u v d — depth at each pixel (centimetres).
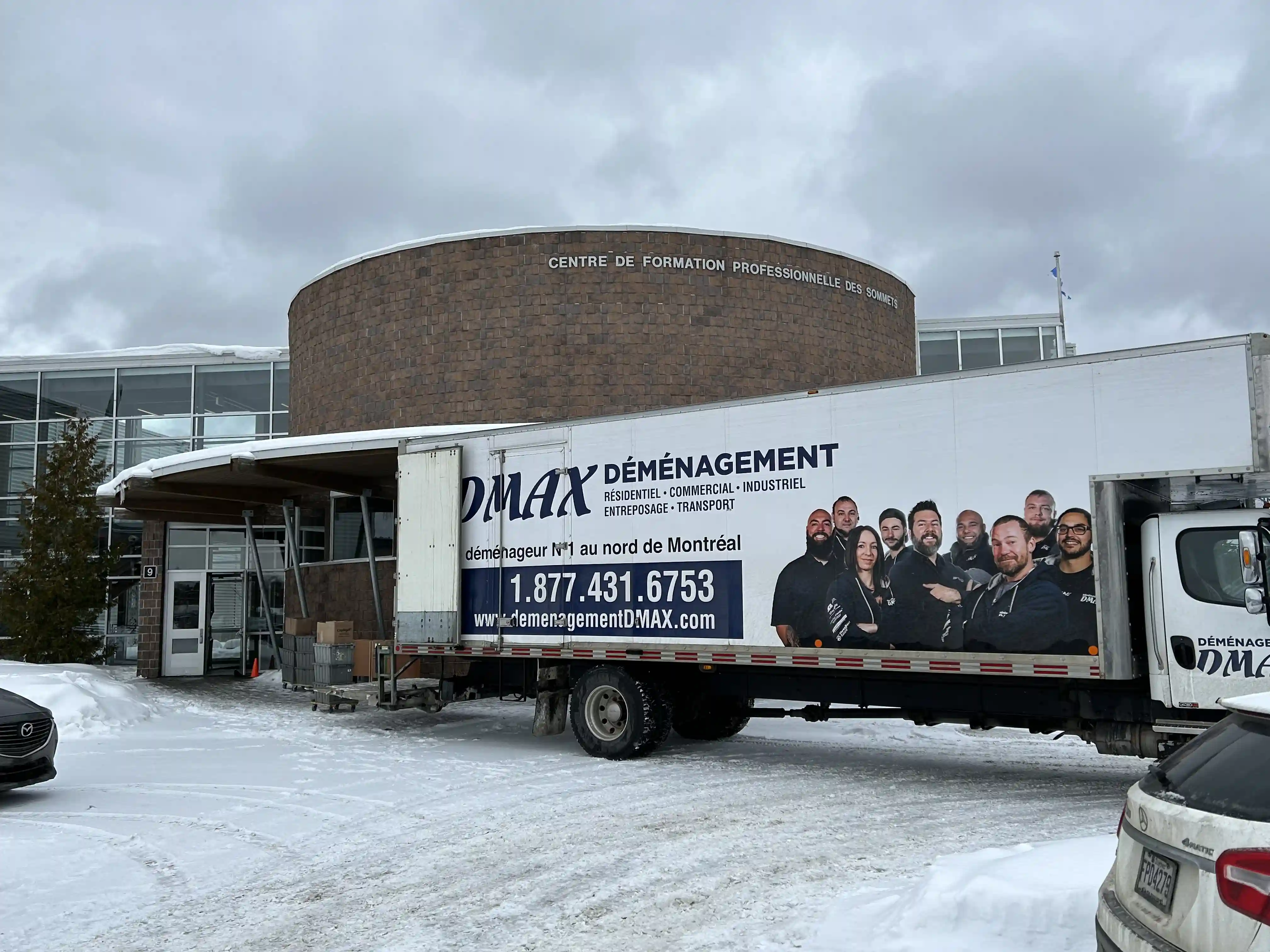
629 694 1207
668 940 571
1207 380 870
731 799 971
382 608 2214
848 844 784
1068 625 924
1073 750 1294
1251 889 318
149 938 589
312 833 852
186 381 2953
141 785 1074
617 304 2111
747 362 2138
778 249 2188
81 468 2544
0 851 793
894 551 1031
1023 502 958
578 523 1271
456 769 1156
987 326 3166
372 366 2261
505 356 2128
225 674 2627
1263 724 367
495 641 1339
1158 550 906
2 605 2442
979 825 848
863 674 1104
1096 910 493
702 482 1171
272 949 569
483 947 567
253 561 2672
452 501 1398
